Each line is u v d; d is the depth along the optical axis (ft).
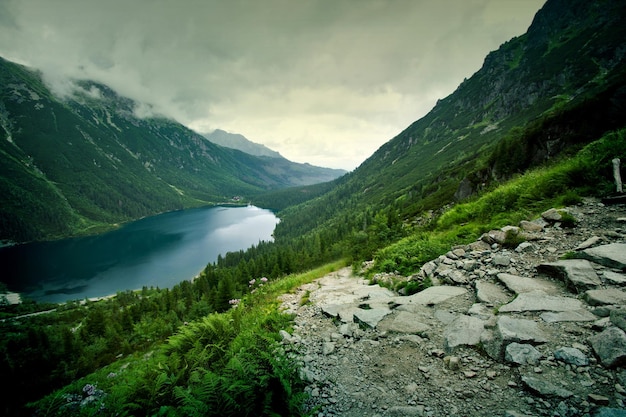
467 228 39.50
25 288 369.91
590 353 13.78
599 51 481.87
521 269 24.17
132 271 413.80
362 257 59.98
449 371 15.49
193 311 152.05
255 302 38.47
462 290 24.99
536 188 38.04
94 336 154.71
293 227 611.47
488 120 633.61
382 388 15.35
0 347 51.72
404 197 362.12
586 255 21.75
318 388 15.90
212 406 12.57
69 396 16.37
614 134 38.37
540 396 12.42
